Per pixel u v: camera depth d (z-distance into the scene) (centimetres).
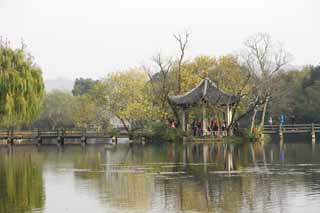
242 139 8631
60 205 3159
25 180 4222
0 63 7369
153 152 6938
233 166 4906
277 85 9438
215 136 8688
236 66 10100
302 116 11244
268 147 7538
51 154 7056
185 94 8856
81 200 3303
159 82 10050
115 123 13350
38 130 10150
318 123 11069
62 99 14812
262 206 2998
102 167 5109
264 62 9925
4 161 5972
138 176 4344
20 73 7419
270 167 4781
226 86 9825
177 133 8769
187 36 10800
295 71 12519
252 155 6097
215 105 8775
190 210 2933
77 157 6419
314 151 6644
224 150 6944
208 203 3108
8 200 3334
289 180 3919
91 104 11756
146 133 9088
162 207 3031
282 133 9894
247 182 3853
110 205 3128
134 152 7069
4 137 9994
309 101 11200
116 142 9731
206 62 10456
